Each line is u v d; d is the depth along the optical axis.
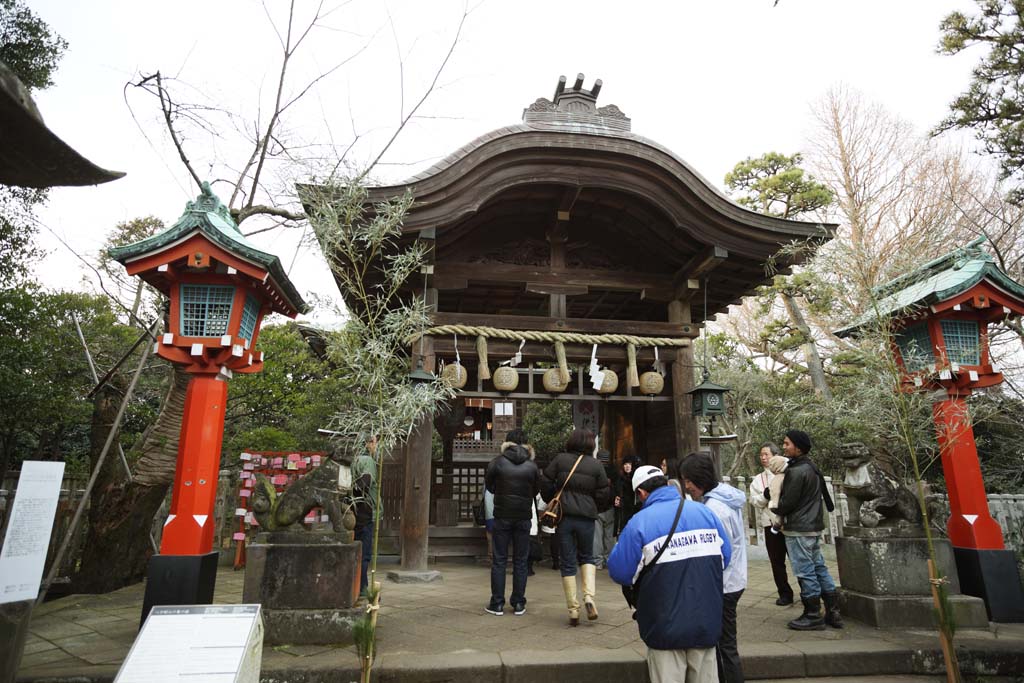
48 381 8.80
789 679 3.84
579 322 7.36
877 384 4.27
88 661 3.64
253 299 4.53
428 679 3.51
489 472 5.15
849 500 5.29
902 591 4.73
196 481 4.07
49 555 6.00
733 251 7.07
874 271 4.79
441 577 6.53
